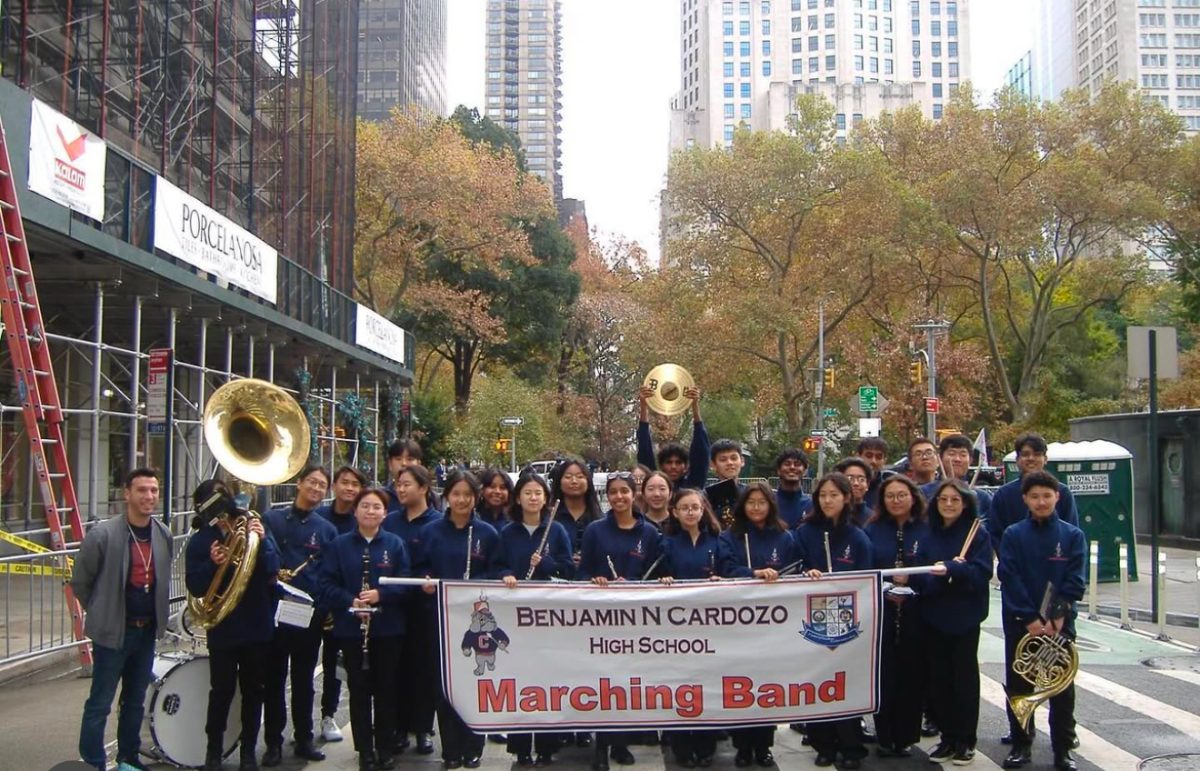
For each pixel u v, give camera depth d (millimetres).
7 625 9836
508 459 46531
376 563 7156
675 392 10305
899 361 40125
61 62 20719
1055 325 48625
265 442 8680
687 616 7133
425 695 7566
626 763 7383
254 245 18688
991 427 49719
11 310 11070
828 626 7156
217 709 7004
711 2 148875
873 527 7691
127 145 22203
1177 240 42031
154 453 24609
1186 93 156875
